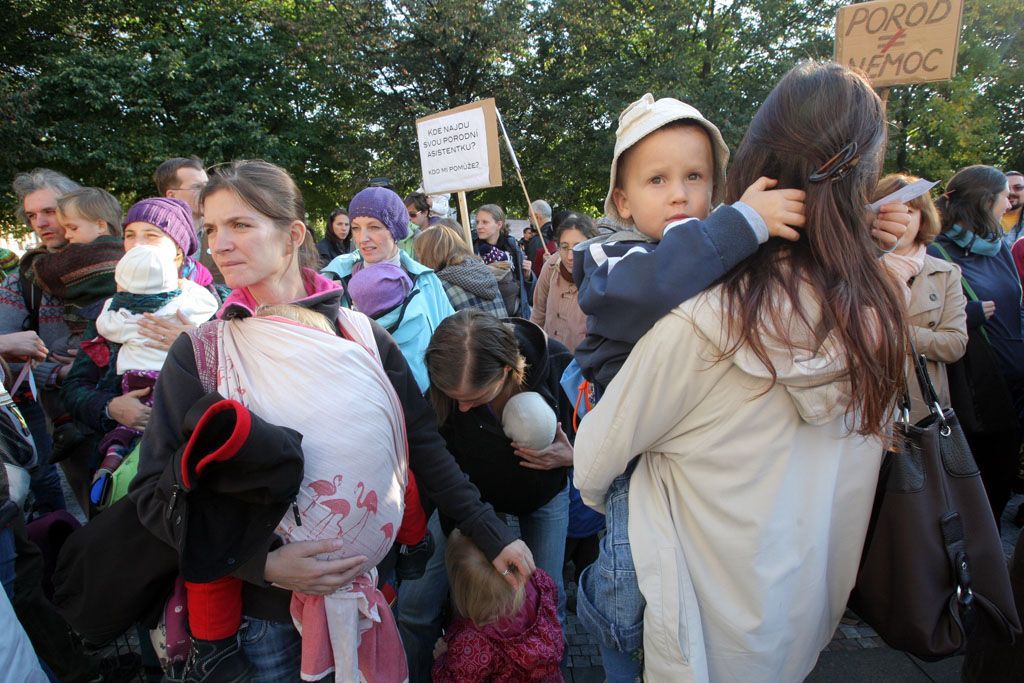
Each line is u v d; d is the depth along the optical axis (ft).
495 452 5.74
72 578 3.87
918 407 6.15
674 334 3.26
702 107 50.80
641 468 3.96
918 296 7.85
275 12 54.24
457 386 5.19
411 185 53.62
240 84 50.42
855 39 7.78
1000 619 4.19
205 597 3.75
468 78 53.62
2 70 47.44
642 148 3.91
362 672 4.14
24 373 7.43
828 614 3.99
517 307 19.93
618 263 3.48
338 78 53.06
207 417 3.27
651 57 55.62
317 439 3.67
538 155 58.29
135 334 5.98
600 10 53.83
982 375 8.61
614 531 4.14
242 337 3.78
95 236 7.52
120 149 44.21
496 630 5.52
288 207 4.22
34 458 5.84
